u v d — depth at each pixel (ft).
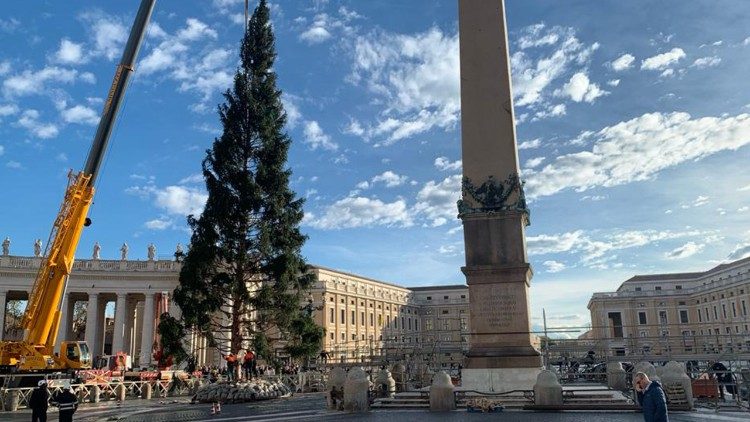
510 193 72.18
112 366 169.17
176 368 158.40
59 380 97.35
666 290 410.11
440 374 62.64
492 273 70.33
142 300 283.79
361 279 403.95
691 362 108.37
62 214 104.73
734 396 80.38
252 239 108.88
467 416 55.11
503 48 76.79
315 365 138.82
